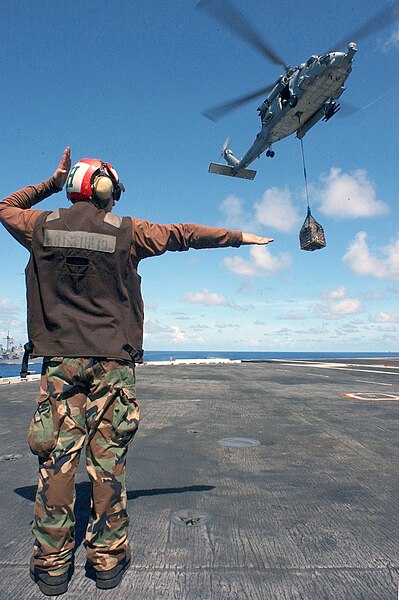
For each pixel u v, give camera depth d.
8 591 1.66
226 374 14.34
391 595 1.64
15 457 3.72
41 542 1.67
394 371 15.88
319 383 10.81
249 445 4.16
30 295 1.86
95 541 1.71
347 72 13.75
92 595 1.63
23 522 2.34
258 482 3.04
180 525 2.28
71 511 1.72
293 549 2.01
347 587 1.69
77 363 1.75
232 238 2.08
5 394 8.45
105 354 1.77
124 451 1.83
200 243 2.06
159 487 2.92
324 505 2.59
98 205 2.02
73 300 1.81
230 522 2.32
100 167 2.07
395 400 7.45
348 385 10.27
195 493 2.80
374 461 3.61
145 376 13.33
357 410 6.32
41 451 1.72
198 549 2.00
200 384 10.48
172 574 1.78
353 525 2.29
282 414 5.96
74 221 1.87
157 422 5.35
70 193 1.99
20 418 5.64
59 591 1.64
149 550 1.98
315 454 3.84
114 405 1.80
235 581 1.73
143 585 1.70
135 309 1.99
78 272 1.82
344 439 4.43
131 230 1.94
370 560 1.91
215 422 5.36
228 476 3.17
